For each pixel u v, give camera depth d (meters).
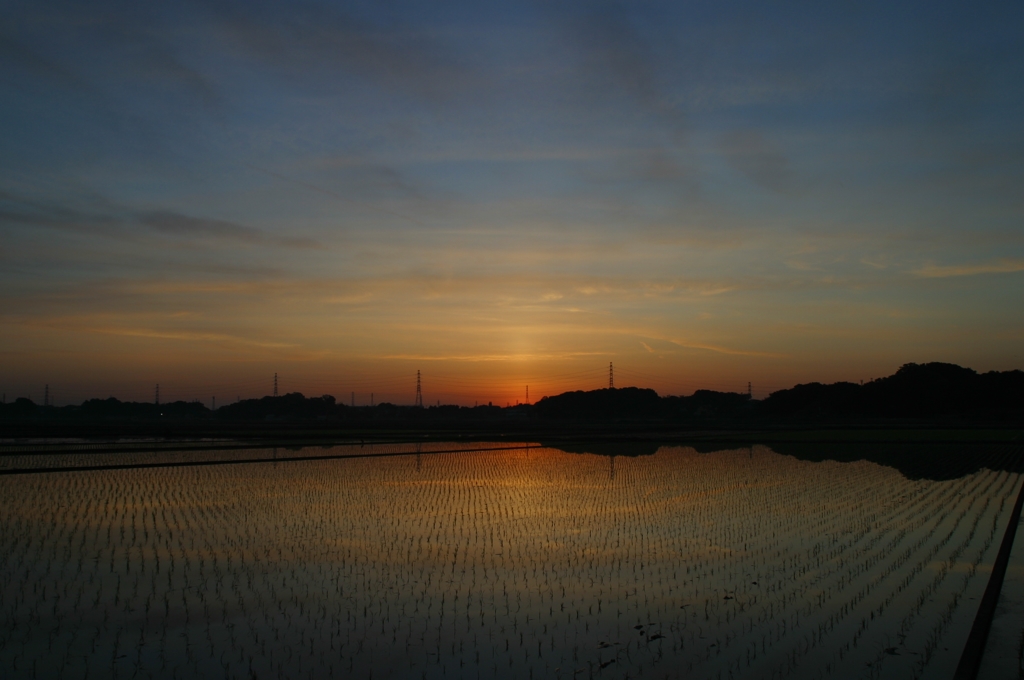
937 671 9.53
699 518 20.88
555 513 21.73
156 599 12.47
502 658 9.94
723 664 9.76
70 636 10.66
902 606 12.20
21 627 11.04
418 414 195.25
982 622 11.12
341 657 9.92
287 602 12.33
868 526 19.44
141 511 21.80
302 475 32.53
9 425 92.06
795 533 18.52
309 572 14.34
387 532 18.59
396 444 55.69
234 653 10.05
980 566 14.88
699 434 71.69
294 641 10.51
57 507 22.53
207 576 13.98
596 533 18.56
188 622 11.30
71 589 13.04
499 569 14.64
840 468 36.31
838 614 11.79
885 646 10.39
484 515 21.34
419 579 13.84
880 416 118.50
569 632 10.95
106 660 9.77
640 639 10.66
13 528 18.95
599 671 9.52
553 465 38.09
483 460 41.47
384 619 11.49
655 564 15.12
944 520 20.23
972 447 50.88
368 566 14.85
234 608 11.99
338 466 37.16
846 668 9.63
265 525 19.53
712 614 11.79
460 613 11.80
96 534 18.17
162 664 9.64
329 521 20.20
